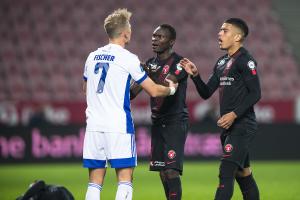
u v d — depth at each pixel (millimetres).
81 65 87500
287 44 90250
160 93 23531
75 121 74125
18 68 86562
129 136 22969
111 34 23406
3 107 73750
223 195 24578
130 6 93062
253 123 25781
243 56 25688
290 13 93688
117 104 22891
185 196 38031
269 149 65500
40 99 83812
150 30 90125
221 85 26141
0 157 62844
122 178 23094
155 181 48000
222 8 93500
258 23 92250
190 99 81125
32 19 92062
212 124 65000
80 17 92688
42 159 63344
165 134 27141
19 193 39406
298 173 53531
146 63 28172
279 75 86688
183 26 90750
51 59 87938
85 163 23297
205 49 88125
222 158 25328
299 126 65750
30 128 63250
